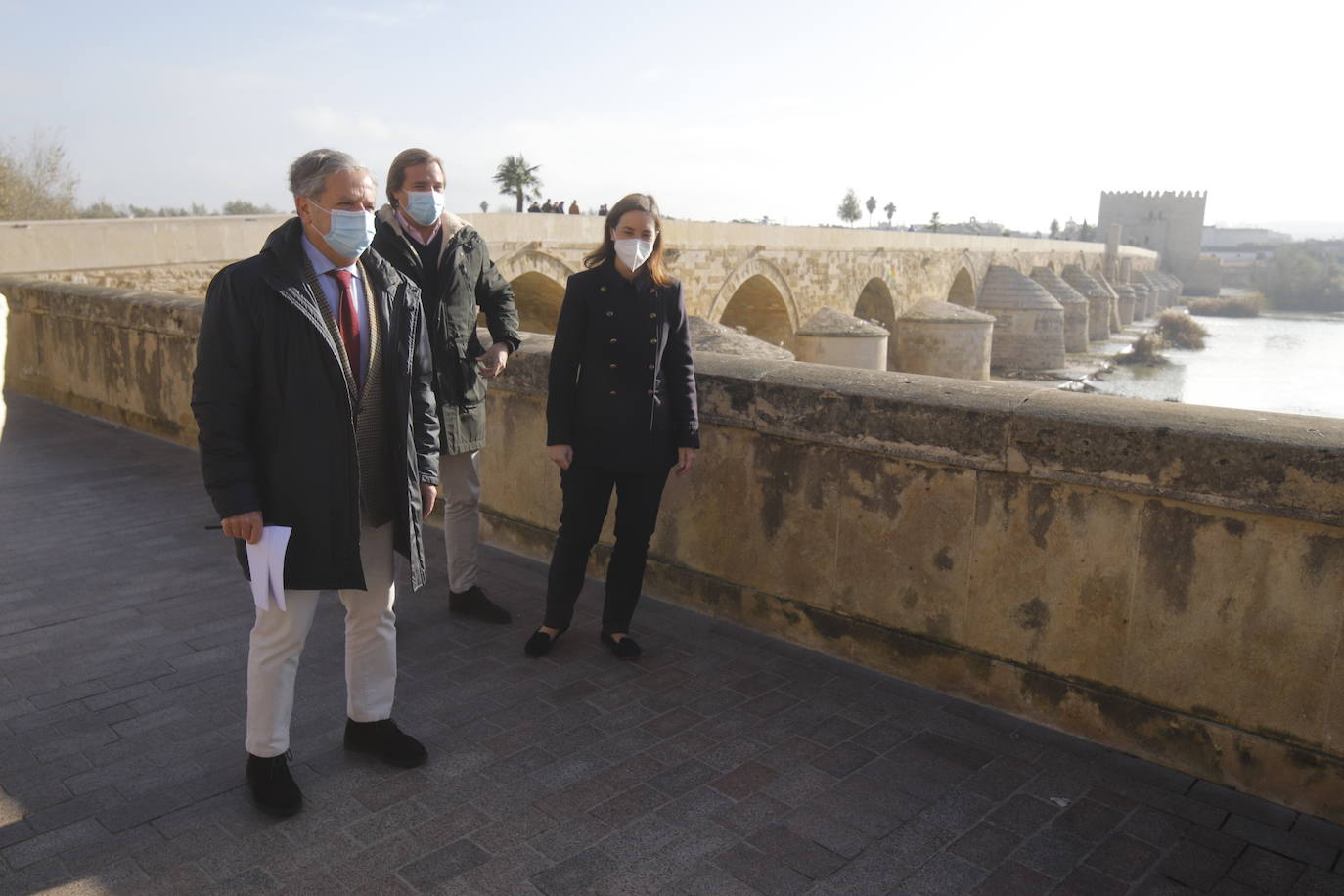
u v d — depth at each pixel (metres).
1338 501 2.57
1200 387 53.56
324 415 2.58
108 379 8.24
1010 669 3.32
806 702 3.42
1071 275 74.88
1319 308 127.94
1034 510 3.19
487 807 2.75
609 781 2.89
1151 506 2.94
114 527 5.34
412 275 3.67
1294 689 2.74
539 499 4.95
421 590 4.50
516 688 3.51
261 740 2.69
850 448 3.61
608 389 3.60
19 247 14.40
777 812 2.74
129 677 3.53
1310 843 2.62
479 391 3.98
